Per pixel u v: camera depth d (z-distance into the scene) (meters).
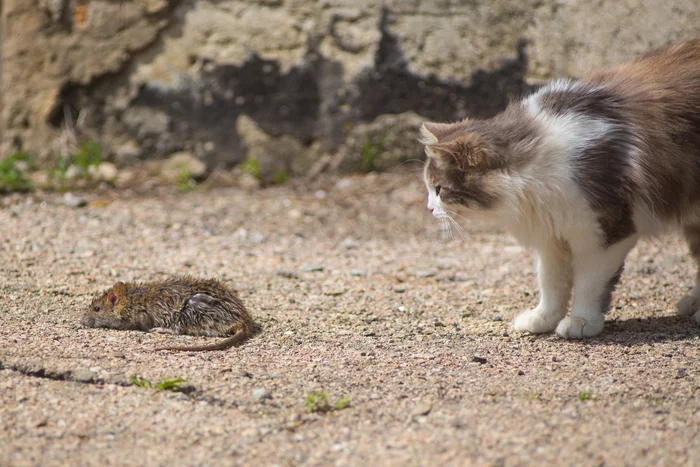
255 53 24.09
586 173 11.26
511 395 9.70
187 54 24.30
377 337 12.36
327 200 22.72
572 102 11.81
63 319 12.63
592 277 11.99
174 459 8.02
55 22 24.20
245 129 24.52
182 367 10.51
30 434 8.45
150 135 24.72
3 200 21.81
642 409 9.20
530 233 12.06
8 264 15.77
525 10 22.98
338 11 23.75
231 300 12.41
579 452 8.07
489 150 11.38
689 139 11.98
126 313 12.48
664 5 21.36
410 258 17.92
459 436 8.48
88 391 9.59
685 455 7.98
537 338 12.33
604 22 22.12
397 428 8.73
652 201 11.76
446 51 23.61
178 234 19.38
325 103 24.25
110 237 18.72
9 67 24.58
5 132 24.81
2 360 10.25
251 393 9.68
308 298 14.55
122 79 24.56
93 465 7.89
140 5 23.94
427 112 24.03
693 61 12.57
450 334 12.57
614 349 11.64
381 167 24.44
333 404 9.41
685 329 12.62
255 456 8.09
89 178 23.70
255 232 19.91
